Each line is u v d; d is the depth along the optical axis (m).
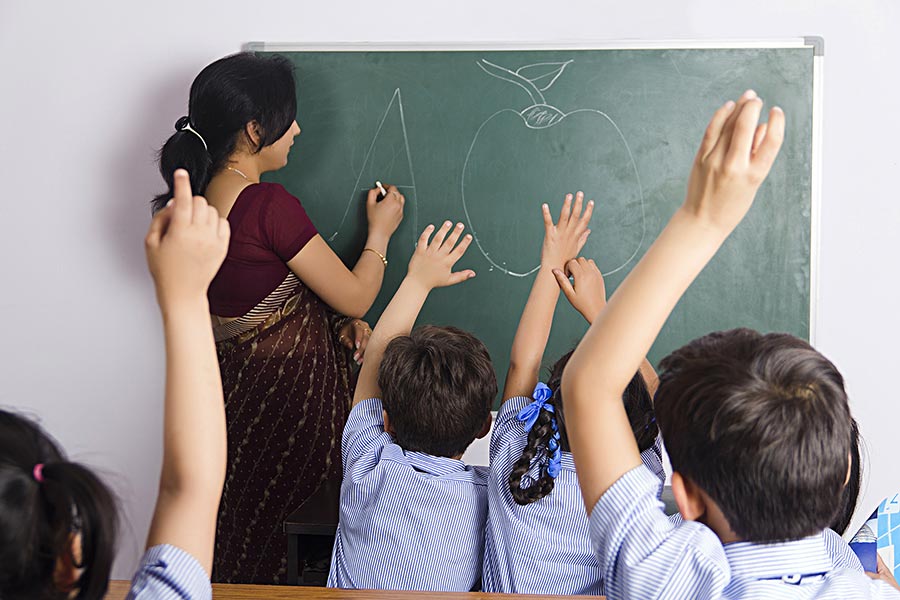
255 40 2.55
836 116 2.46
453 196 2.53
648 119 2.48
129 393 2.70
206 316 0.72
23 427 0.66
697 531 0.78
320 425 2.27
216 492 0.75
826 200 2.49
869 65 2.43
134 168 2.61
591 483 0.78
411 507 1.54
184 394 0.72
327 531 1.88
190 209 0.69
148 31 2.56
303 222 2.15
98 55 2.57
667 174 2.49
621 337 0.73
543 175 2.51
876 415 2.54
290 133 2.26
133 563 2.72
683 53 2.45
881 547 1.27
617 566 0.78
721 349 0.81
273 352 2.21
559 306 2.56
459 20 2.50
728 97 2.45
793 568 0.78
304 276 2.19
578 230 1.78
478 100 2.50
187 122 2.21
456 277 1.78
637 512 0.77
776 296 2.50
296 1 2.53
